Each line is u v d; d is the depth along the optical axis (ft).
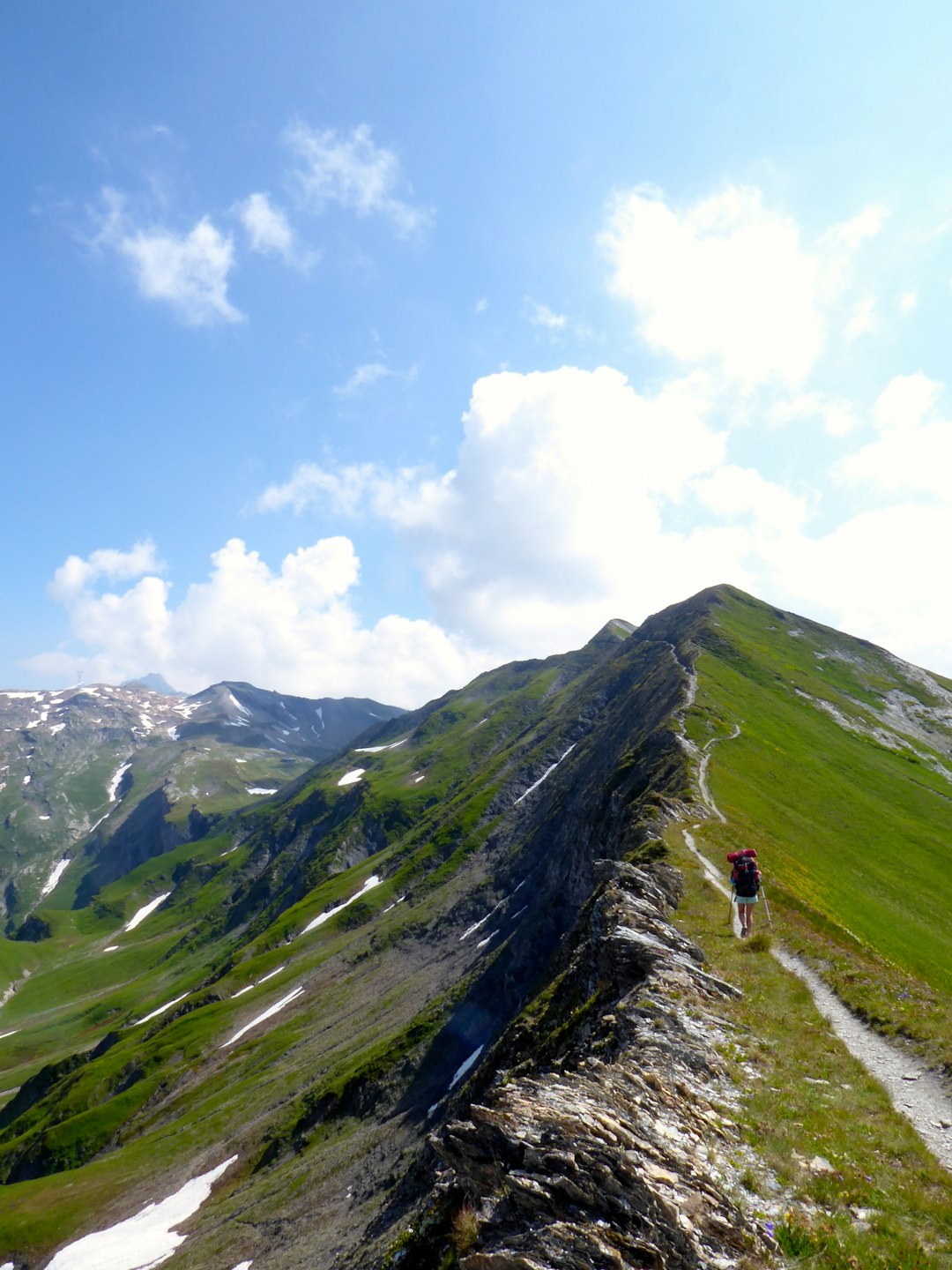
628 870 122.62
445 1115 205.46
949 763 418.10
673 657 488.02
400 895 561.02
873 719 456.04
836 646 620.08
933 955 172.04
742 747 288.30
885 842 247.91
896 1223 43.83
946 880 232.32
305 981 464.24
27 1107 529.04
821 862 199.93
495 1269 42.01
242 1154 280.51
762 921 107.04
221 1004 485.15
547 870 349.20
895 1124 54.95
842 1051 67.77
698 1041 68.85
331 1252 171.01
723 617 604.90
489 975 288.71
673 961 87.71
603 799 291.17
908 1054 66.64
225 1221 229.25
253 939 655.76
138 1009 643.45
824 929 108.37
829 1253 41.57
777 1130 53.88
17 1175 383.45
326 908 611.47
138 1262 224.74
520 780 624.59
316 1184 223.92
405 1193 130.93
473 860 523.29
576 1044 86.69
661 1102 56.44
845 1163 49.80
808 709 425.69
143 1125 362.74
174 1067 422.00
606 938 98.22
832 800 270.46
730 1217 43.88
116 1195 286.05
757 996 81.05
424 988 357.41
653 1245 41.29
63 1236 266.16
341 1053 327.47
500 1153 51.03
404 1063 270.67
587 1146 47.32
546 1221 44.29
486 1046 236.02
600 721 533.96
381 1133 234.79
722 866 140.67
